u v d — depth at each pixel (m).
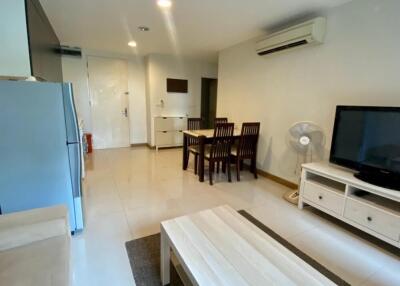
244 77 4.01
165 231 1.43
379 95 2.21
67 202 1.93
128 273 1.61
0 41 1.88
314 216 2.44
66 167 1.86
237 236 1.39
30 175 1.75
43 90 1.68
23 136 1.68
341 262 1.75
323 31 2.61
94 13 2.76
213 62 6.08
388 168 1.92
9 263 1.11
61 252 1.21
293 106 3.12
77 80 4.96
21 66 1.97
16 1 1.87
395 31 2.04
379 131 1.96
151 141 5.64
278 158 3.44
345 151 2.26
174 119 5.67
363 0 2.25
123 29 3.38
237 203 2.74
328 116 2.68
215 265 1.14
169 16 2.84
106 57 5.14
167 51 4.91
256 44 3.43
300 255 1.81
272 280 1.06
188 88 5.88
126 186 3.19
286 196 2.88
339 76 2.53
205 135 3.47
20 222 1.29
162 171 3.91
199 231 1.43
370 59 2.24
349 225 2.26
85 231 2.09
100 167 4.08
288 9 2.59
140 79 5.62
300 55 2.96
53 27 3.32
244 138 3.47
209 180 3.46
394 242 1.75
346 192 2.07
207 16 2.82
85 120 5.20
